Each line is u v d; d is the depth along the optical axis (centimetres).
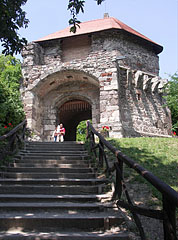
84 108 1556
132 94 1289
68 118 1873
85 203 360
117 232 285
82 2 494
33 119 1189
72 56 1341
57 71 1218
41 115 1325
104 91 1141
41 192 407
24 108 1190
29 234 271
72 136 2106
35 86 1212
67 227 296
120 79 1283
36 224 294
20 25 524
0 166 523
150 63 1427
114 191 364
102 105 1123
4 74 1305
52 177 487
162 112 1371
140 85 1327
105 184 432
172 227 179
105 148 724
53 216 304
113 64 1177
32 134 1139
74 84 1360
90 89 1334
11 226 292
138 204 371
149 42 1418
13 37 500
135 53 1372
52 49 1342
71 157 627
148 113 1308
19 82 1267
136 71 1327
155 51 1500
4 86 1082
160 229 301
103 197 374
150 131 1278
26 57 1269
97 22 1462
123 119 1205
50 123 1323
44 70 1233
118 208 339
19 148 714
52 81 1302
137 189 427
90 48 1321
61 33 1396
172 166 548
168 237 181
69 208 337
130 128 1202
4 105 963
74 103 1463
